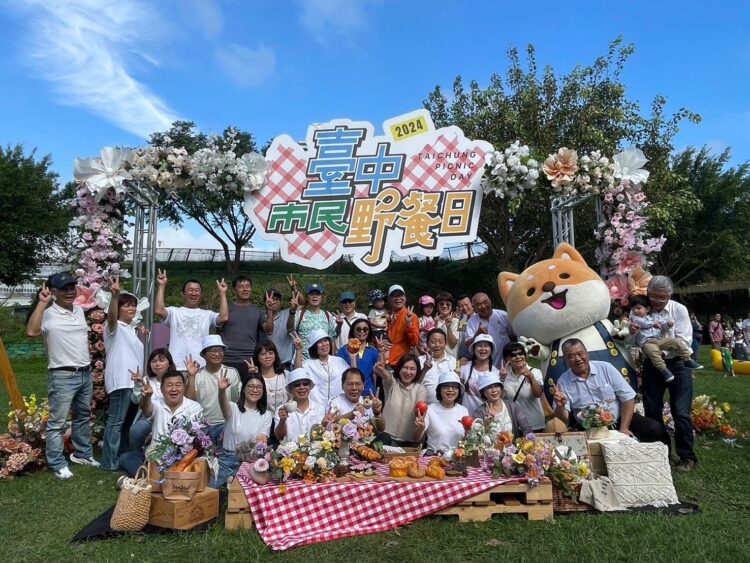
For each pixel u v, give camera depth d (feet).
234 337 19.70
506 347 16.71
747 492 14.48
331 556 11.14
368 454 14.60
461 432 15.76
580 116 49.03
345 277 81.56
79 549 11.63
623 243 21.17
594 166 21.16
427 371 17.93
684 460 16.58
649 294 17.47
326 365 17.56
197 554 11.21
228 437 15.48
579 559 10.69
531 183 21.20
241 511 12.64
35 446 18.17
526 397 16.75
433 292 75.00
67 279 17.29
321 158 21.85
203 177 20.84
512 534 11.98
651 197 49.37
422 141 21.85
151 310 21.08
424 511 12.64
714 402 22.58
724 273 82.07
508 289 20.54
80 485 16.01
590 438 14.55
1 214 84.07
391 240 21.53
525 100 49.65
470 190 21.62
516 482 12.94
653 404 17.20
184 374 17.88
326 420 13.79
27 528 12.81
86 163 19.80
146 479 12.60
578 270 18.40
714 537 11.57
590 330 17.98
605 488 13.41
